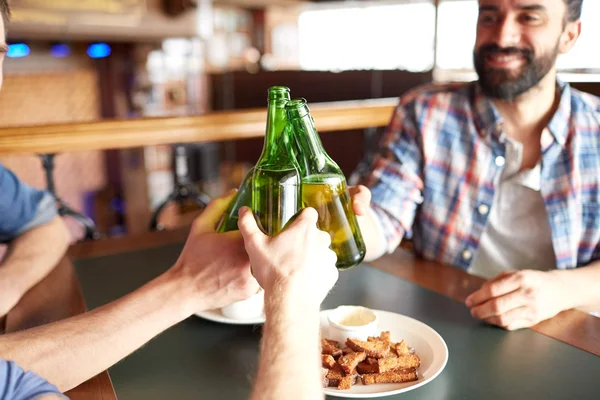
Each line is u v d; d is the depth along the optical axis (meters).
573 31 1.28
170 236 1.46
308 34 7.14
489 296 0.95
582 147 1.29
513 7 1.21
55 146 1.49
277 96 0.76
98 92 6.76
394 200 1.35
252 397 0.58
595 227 1.29
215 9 6.79
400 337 0.89
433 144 1.40
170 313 0.83
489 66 1.27
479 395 0.74
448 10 3.39
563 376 0.78
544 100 1.29
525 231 1.35
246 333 0.92
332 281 0.66
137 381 0.79
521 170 1.34
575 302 0.98
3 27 0.86
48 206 1.28
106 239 1.45
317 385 0.58
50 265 1.18
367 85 3.82
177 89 6.92
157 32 5.96
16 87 6.21
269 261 0.63
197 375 0.80
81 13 5.43
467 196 1.38
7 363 0.59
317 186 0.79
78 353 0.77
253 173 0.77
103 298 1.07
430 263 1.24
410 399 0.73
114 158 7.04
